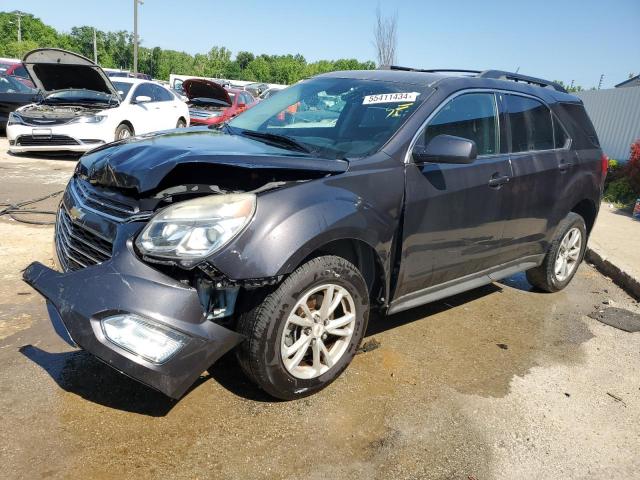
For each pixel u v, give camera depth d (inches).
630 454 113.7
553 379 140.8
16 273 174.1
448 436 113.1
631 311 194.7
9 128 390.3
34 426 103.8
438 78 151.9
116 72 1082.7
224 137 144.9
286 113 159.5
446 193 138.8
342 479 98.2
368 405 120.7
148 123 463.2
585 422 123.3
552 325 175.8
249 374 112.8
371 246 122.0
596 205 205.6
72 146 393.4
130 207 110.5
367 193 121.3
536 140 176.2
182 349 99.9
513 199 161.9
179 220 101.2
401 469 102.2
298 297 111.0
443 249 143.3
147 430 105.7
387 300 134.2
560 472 106.2
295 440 106.8
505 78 173.8
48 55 386.3
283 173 115.6
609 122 549.0
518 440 114.4
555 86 201.5
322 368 121.2
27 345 132.1
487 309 184.2
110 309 97.4
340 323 122.1
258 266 101.8
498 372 141.3
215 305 109.3
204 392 119.4
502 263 172.6
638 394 137.6
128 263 101.2
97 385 118.3
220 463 99.0
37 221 231.5
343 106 150.6
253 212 104.0
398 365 139.4
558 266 198.8
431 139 138.2
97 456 97.7
